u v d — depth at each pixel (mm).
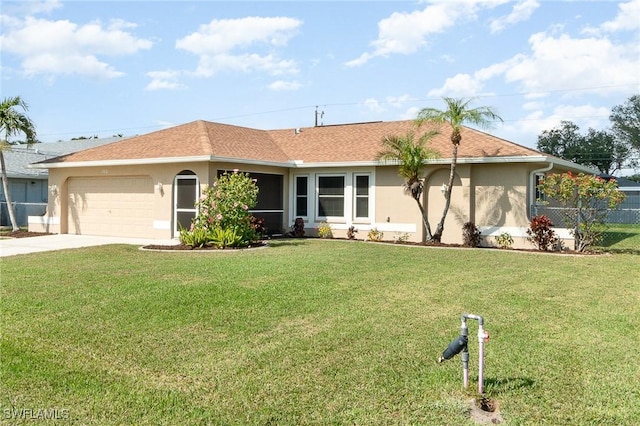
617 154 55031
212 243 14633
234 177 15258
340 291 8398
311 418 3977
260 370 4926
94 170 19547
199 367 4996
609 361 5203
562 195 14461
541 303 7730
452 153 16750
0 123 19531
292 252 13523
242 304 7426
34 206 26047
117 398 4312
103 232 19719
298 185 19984
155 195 18094
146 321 6523
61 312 6938
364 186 18500
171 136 19609
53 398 4301
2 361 5109
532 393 4418
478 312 7160
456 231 16797
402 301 7770
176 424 3883
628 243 17594
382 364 5086
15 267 10875
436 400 4273
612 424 3887
